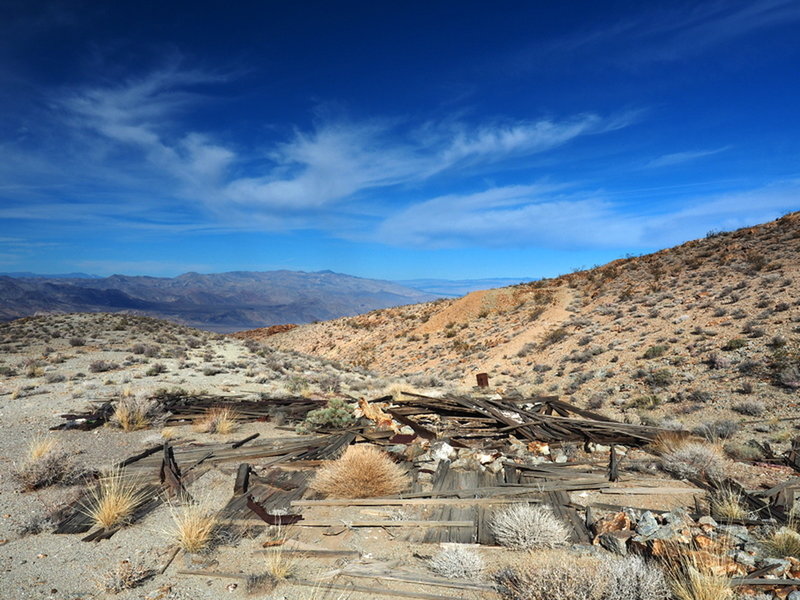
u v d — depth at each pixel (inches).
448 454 373.1
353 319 2701.8
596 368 821.2
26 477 293.6
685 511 245.4
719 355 652.7
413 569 206.2
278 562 202.1
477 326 1680.6
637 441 401.7
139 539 232.7
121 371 843.4
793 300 770.2
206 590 189.0
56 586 189.2
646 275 1477.6
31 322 1528.1
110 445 406.3
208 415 515.8
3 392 628.4
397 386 727.1
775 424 409.1
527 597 172.9
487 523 250.2
